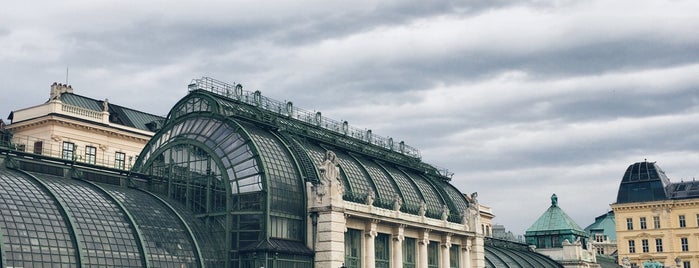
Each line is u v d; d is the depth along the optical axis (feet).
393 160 259.39
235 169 197.98
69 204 169.58
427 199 254.47
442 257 246.06
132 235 174.29
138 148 329.31
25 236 152.66
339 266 195.72
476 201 267.80
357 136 258.16
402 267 224.33
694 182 514.68
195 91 214.28
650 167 520.42
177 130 215.10
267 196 190.70
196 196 202.80
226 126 206.18
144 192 202.08
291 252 189.67
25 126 299.99
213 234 195.21
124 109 349.20
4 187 163.63
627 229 510.58
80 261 157.89
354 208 206.08
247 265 187.93
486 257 306.35
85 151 305.73
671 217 496.23
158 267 172.55
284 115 230.07
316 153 223.10
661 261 492.95
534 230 403.95
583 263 370.73
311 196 201.16
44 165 189.88
